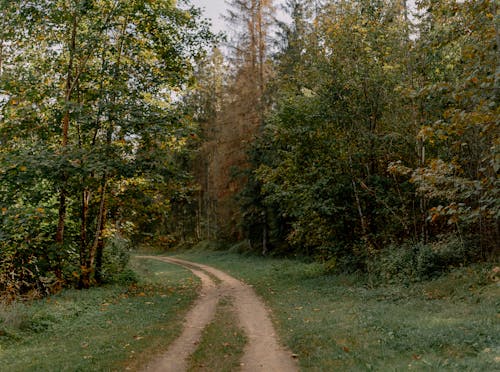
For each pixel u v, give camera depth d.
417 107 14.73
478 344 6.50
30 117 15.23
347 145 16.98
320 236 19.14
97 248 18.84
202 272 26.56
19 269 14.42
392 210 16.50
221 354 7.75
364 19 16.05
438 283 12.30
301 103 17.92
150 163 14.77
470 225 14.34
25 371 6.66
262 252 33.16
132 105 15.21
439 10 9.71
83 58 16.11
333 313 10.79
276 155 26.39
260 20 30.11
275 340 8.74
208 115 39.44
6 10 14.52
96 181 15.61
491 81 6.11
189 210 52.03
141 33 17.20
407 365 5.98
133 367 6.98
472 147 11.39
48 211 14.12
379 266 15.52
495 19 6.64
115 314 11.79
